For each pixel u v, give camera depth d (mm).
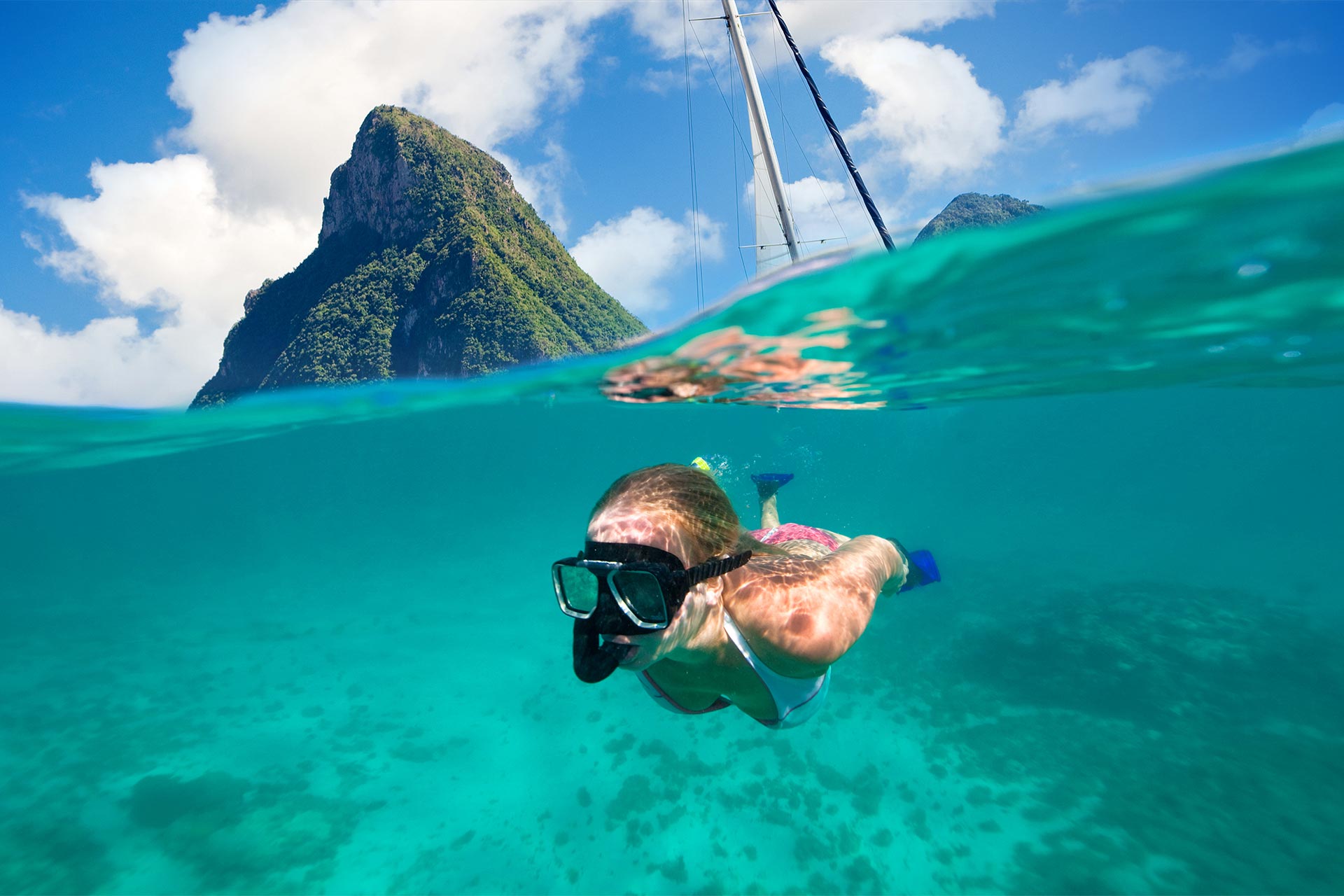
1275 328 3463
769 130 10680
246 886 5641
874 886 5180
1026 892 5023
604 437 33344
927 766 6680
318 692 10055
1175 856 5254
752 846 5719
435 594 17031
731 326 3818
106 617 17797
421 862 5855
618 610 1196
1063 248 2439
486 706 8969
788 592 1462
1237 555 18500
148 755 8227
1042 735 7180
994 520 32250
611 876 5508
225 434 13883
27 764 8211
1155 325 3402
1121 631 10273
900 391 5816
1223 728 7125
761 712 1762
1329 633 10094
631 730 7844
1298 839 5293
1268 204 2020
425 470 53625
